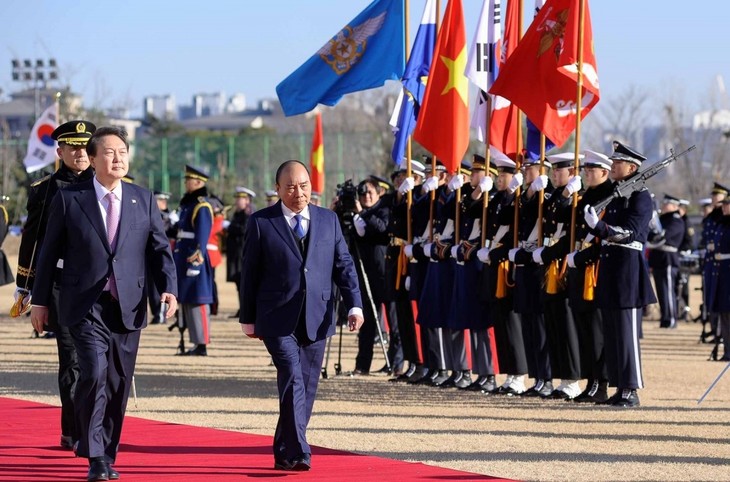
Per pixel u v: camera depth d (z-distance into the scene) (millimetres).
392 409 12820
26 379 15539
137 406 12977
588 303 13117
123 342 9062
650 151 81125
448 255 14492
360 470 9180
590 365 13430
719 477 9039
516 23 14906
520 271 13773
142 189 9273
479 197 14242
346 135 60250
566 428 11469
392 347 16188
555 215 13352
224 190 58594
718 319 21000
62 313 8953
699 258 29719
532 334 13852
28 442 10516
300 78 15812
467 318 14289
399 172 15938
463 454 9977
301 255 9391
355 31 15758
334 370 17000
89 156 9133
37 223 9961
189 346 20547
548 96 13602
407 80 15422
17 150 59750
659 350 20281
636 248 12898
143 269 9117
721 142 71938
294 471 9125
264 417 12219
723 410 12828
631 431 11305
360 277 16188
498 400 13633
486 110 14945
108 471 8742
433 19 15680
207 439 10680
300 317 9344
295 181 9383
